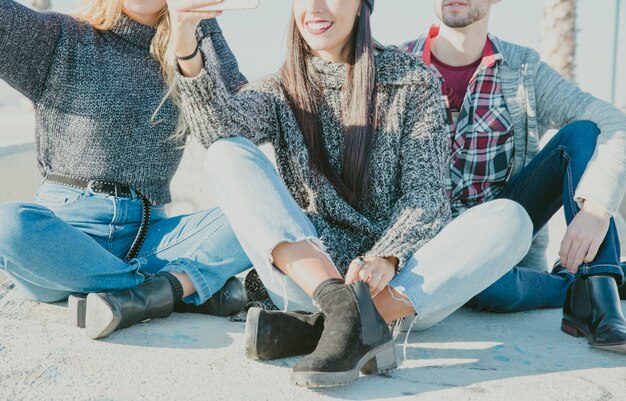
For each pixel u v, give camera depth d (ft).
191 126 7.09
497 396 5.99
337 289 6.16
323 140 7.66
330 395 5.94
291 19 7.69
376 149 7.57
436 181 7.24
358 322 5.99
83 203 7.89
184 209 14.82
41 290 7.95
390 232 6.82
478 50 8.89
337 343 5.91
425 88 7.59
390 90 7.68
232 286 8.08
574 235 7.38
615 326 7.04
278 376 6.31
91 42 7.93
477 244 6.57
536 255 9.40
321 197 7.50
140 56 8.14
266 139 7.76
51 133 7.96
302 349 6.73
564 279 8.82
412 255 6.71
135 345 6.95
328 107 7.72
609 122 7.97
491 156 8.84
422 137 7.42
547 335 7.70
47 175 8.11
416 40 9.28
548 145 8.42
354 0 7.45
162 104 8.14
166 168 8.34
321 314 6.71
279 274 6.67
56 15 7.95
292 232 6.46
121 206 8.00
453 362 6.80
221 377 6.25
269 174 6.73
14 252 7.00
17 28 7.47
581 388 6.18
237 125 7.09
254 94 7.60
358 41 7.52
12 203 7.04
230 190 6.63
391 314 6.67
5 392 5.86
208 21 8.95
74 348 6.82
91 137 7.86
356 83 7.48
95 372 6.30
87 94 7.81
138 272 7.77
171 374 6.29
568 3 31.71
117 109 7.89
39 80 7.77
